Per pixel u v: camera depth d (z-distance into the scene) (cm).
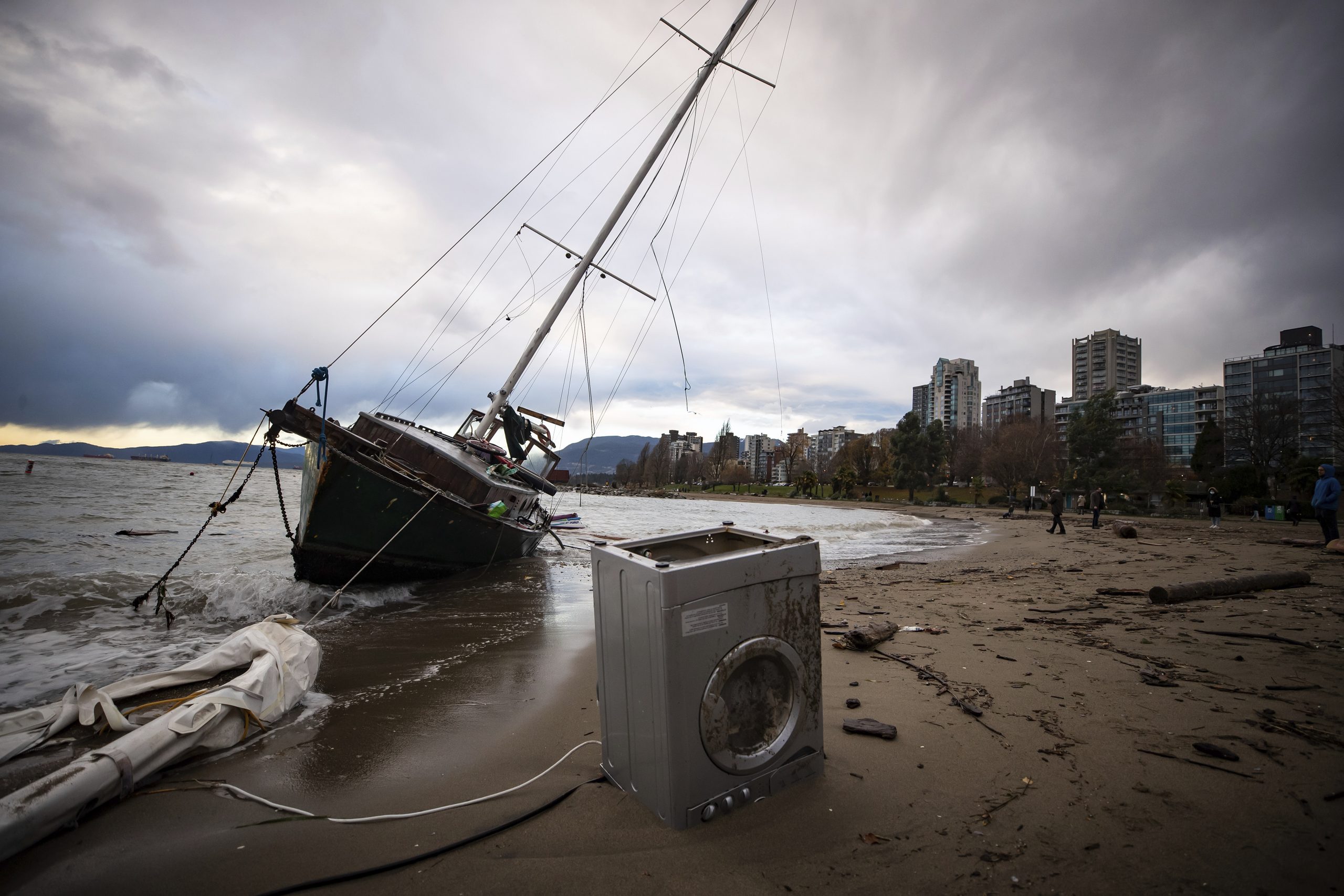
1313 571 908
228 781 307
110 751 290
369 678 506
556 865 221
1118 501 4425
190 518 2066
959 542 2158
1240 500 3619
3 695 477
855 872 209
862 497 8650
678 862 217
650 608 236
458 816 263
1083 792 260
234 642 450
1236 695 367
